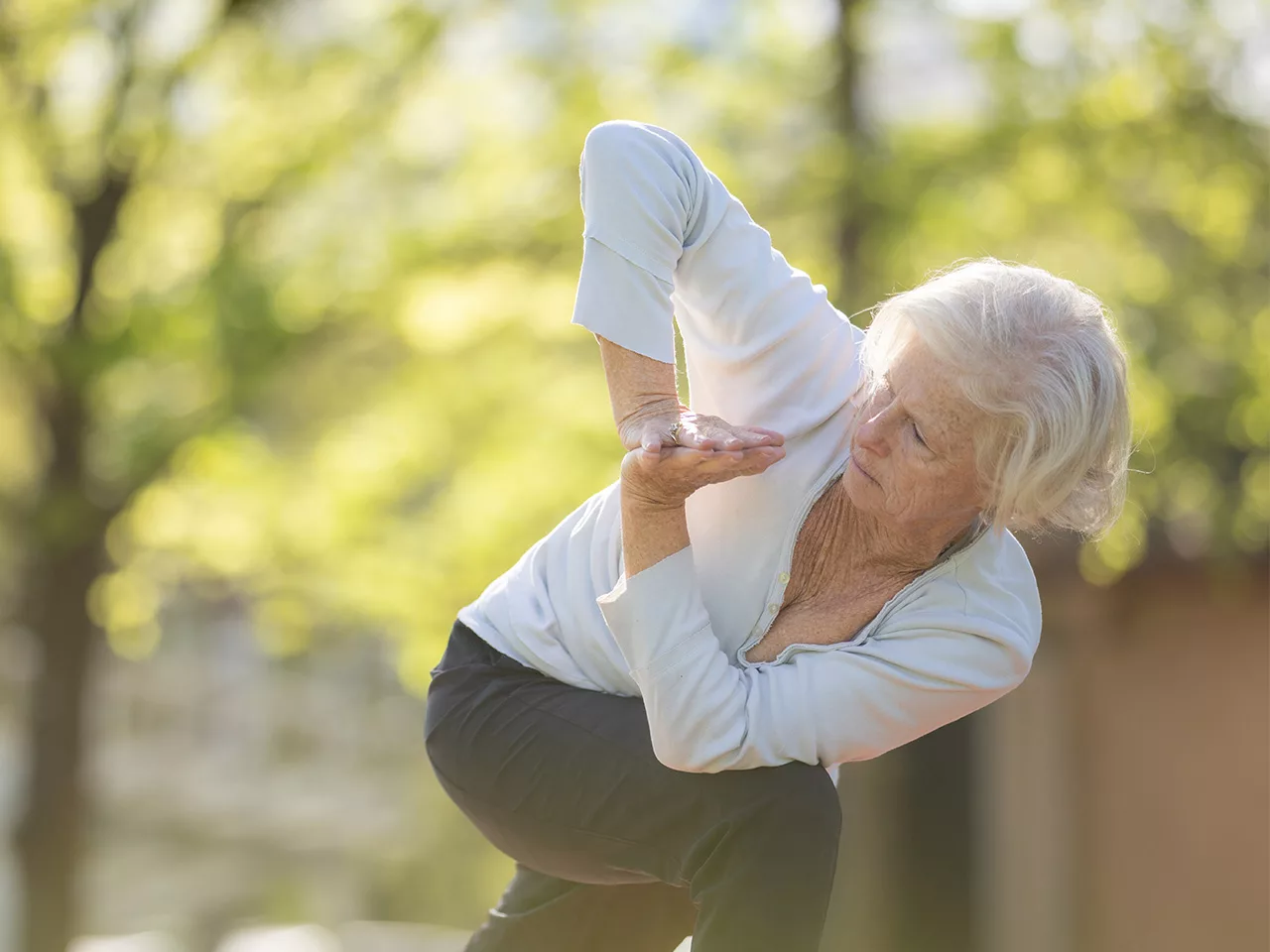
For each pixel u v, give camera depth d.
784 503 2.52
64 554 13.41
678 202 2.41
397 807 36.34
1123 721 12.79
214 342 12.08
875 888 12.11
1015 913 13.23
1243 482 11.38
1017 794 13.37
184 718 39.88
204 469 13.43
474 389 13.49
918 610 2.49
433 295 12.88
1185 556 11.73
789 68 11.42
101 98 13.05
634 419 2.37
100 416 12.99
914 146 10.88
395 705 40.44
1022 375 2.23
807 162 10.91
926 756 13.55
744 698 2.42
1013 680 2.56
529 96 12.68
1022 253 11.21
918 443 2.32
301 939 23.08
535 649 2.69
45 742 13.70
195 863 33.50
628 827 2.53
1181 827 12.38
